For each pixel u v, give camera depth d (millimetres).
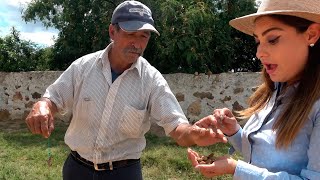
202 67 7801
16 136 6645
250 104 1938
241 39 8680
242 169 1543
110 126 2639
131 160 2768
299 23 1479
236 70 8969
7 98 8258
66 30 8922
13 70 9008
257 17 1576
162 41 7832
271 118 1667
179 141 2461
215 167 1577
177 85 7531
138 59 2672
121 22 2520
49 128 2260
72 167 2801
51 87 2693
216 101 7383
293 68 1534
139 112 2623
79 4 8641
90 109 2641
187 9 8062
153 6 7836
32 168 4945
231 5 8492
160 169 4914
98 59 2680
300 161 1531
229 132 1976
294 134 1511
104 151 2676
